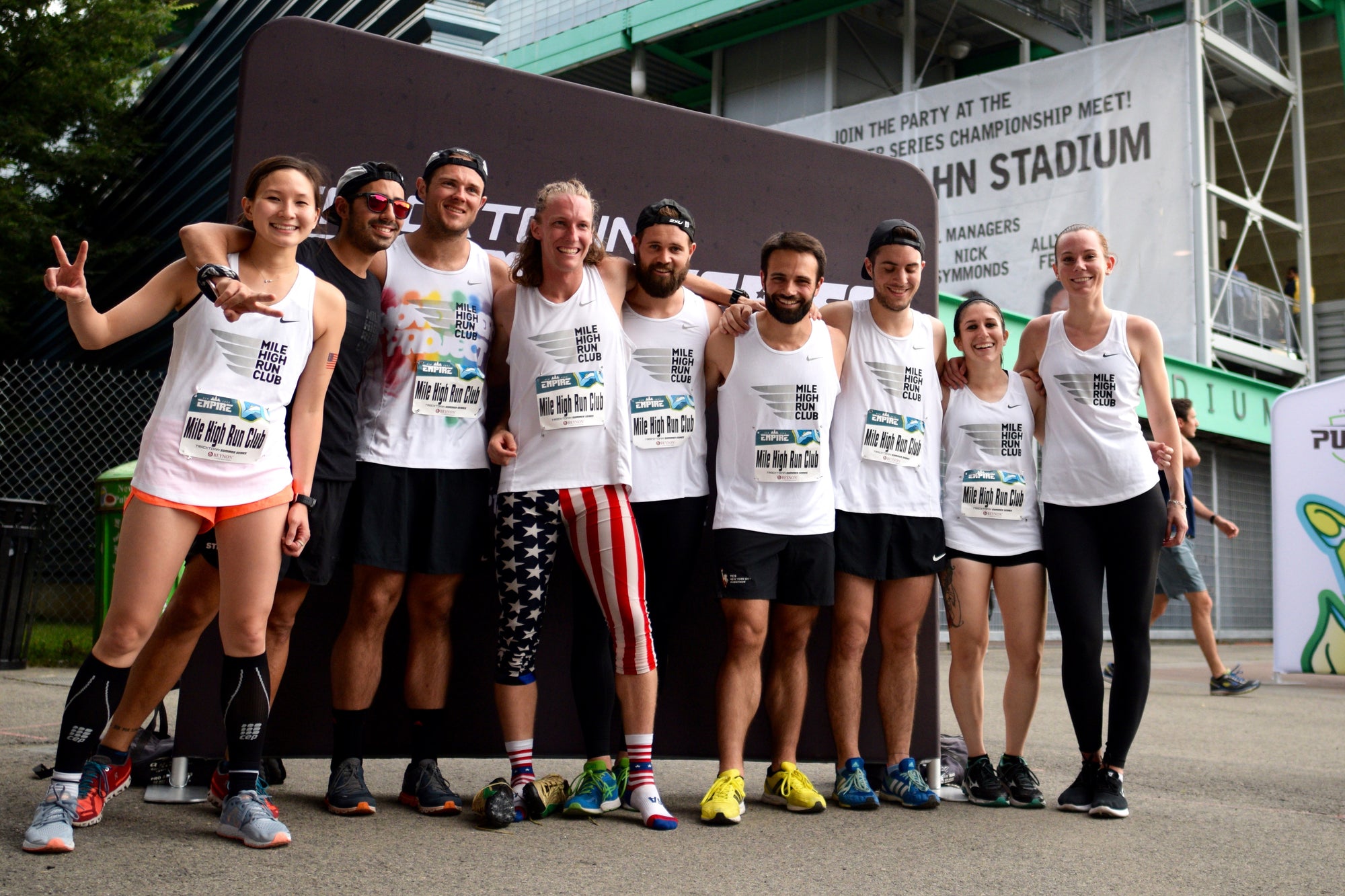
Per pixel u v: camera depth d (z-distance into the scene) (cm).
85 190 1377
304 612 322
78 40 1236
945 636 967
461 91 341
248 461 248
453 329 298
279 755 318
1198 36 1416
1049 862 252
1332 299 2134
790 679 320
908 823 296
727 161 366
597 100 355
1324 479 712
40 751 368
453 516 294
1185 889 230
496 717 336
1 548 652
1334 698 645
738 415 313
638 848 257
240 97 321
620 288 312
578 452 292
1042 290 1474
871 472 325
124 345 1225
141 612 240
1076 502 326
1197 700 631
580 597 307
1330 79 1836
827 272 373
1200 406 1340
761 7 1730
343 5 953
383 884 215
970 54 1928
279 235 249
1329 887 235
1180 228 1392
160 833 255
